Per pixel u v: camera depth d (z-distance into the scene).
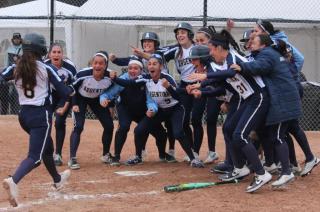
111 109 9.91
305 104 13.33
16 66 6.28
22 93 6.28
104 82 8.72
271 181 7.59
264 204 6.43
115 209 6.20
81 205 6.39
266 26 7.88
